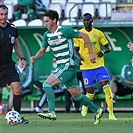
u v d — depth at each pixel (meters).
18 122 31.22
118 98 56.09
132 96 56.16
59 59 30.64
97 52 39.84
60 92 55.31
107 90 39.38
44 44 31.38
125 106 57.50
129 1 60.41
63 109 58.09
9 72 31.06
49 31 30.70
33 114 50.69
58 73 30.47
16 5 60.28
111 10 57.47
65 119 40.06
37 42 59.34
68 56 30.47
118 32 58.03
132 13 56.78
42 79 59.41
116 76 55.72
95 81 40.59
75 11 58.81
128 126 29.89
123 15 56.78
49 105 30.25
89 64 40.03
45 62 59.41
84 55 40.06
